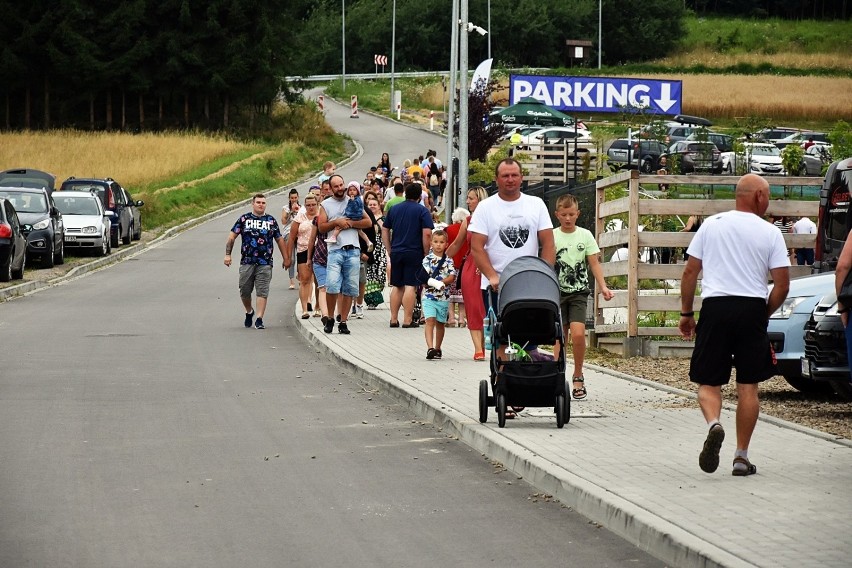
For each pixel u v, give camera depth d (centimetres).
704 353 2388
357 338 5062
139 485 2466
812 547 1806
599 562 1886
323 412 3425
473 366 4178
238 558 1920
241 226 5738
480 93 13188
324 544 2008
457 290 5500
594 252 3456
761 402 3531
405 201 5428
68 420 3259
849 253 2478
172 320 6050
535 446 2678
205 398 3672
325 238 5409
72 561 1902
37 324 5803
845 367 3231
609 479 2316
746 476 2342
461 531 2094
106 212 10775
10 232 7762
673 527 1931
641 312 4931
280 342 5225
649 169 14025
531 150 12256
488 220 3117
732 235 2395
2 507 2270
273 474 2581
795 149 9300
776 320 3600
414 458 2762
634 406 3303
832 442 2720
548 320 2938
